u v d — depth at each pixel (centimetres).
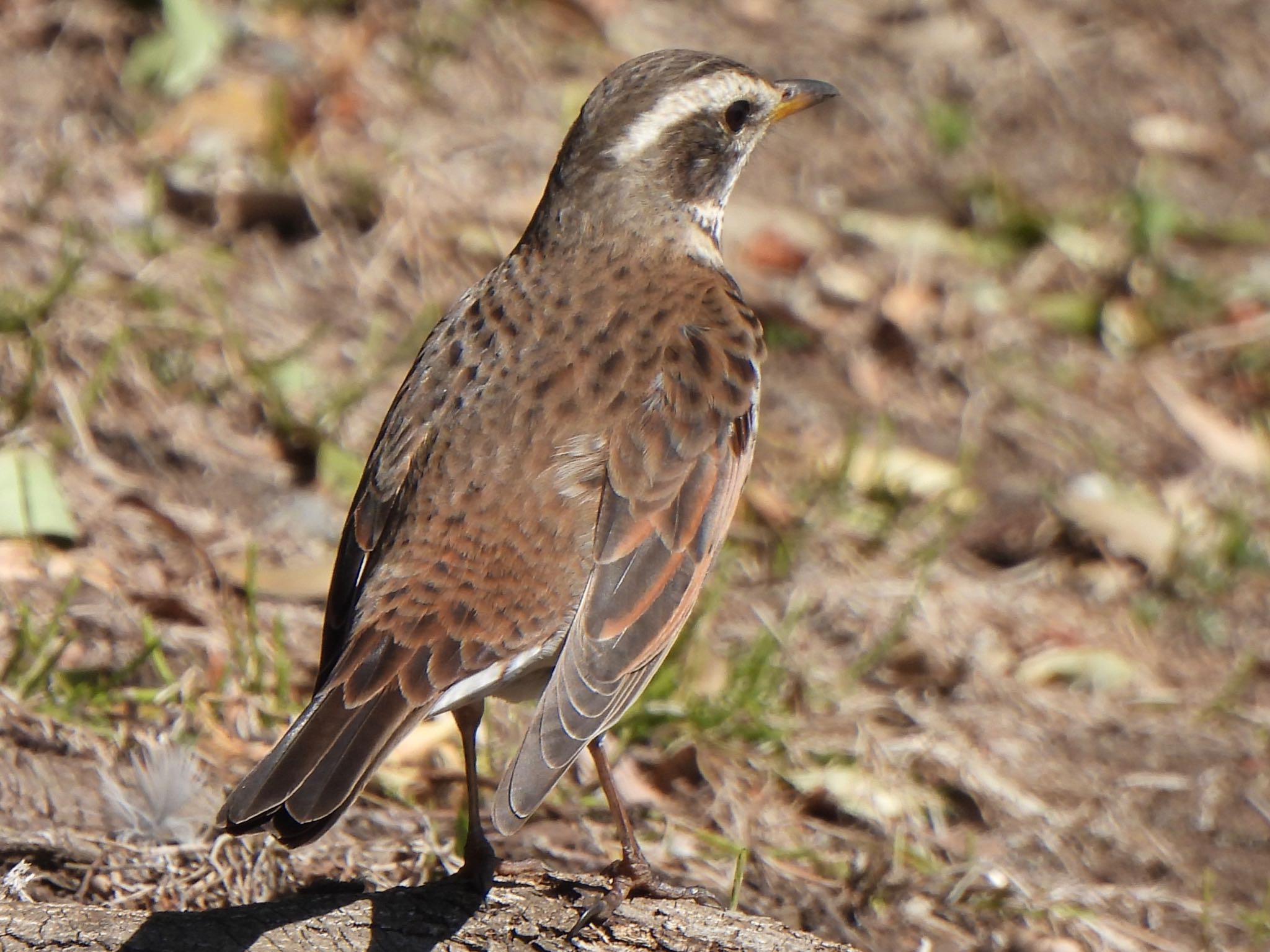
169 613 1086
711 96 941
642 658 784
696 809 1052
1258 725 1208
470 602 774
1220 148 1789
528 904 783
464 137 1562
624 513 800
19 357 1237
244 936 745
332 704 734
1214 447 1472
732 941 764
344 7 1675
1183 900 1055
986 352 1520
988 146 1744
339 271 1411
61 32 1534
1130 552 1354
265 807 682
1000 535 1358
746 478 883
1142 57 1870
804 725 1130
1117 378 1530
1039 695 1208
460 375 835
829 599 1235
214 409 1265
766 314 1494
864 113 1736
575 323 860
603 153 914
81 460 1195
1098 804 1120
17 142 1433
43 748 934
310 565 1150
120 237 1366
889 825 1064
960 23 1864
